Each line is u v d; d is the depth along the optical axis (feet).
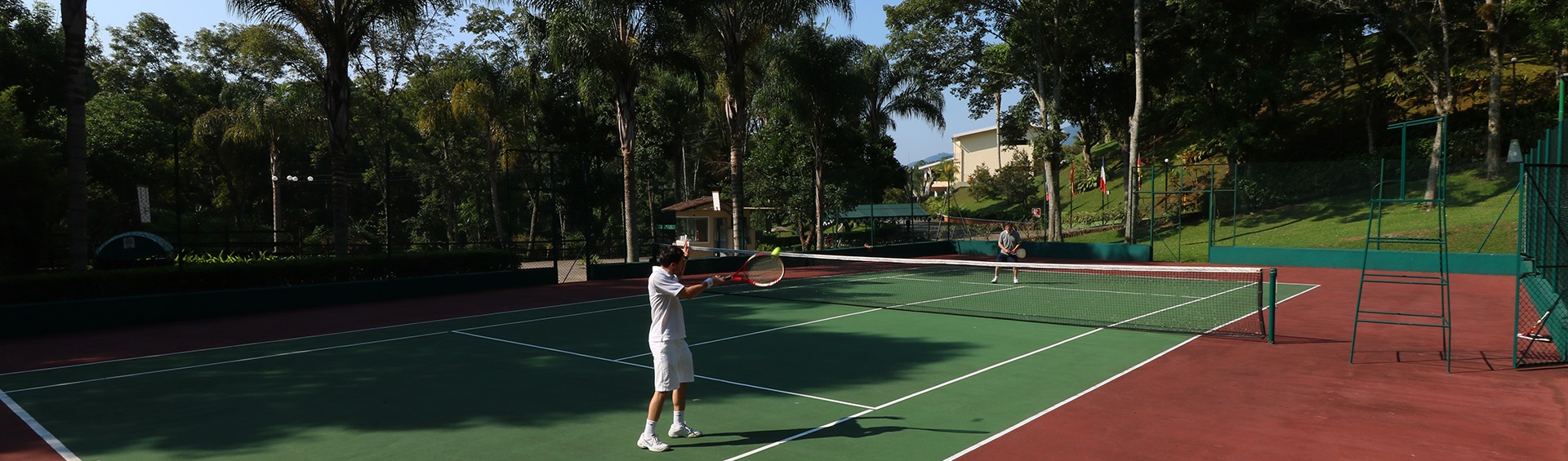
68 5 53.11
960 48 130.21
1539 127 110.52
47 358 38.14
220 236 127.44
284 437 23.24
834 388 28.91
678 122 139.03
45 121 98.12
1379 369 31.58
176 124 156.56
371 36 78.64
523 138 125.90
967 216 195.72
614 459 20.72
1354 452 20.86
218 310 53.98
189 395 28.84
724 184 150.30
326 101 69.77
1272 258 90.89
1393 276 33.37
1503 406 25.43
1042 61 133.28
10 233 60.13
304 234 165.78
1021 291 63.46
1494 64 106.42
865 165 127.03
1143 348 36.63
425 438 22.89
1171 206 142.61
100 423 25.14
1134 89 142.20
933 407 25.94
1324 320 46.06
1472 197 104.17
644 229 142.00
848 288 66.95
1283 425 23.50
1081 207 165.89
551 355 36.37
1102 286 67.05
